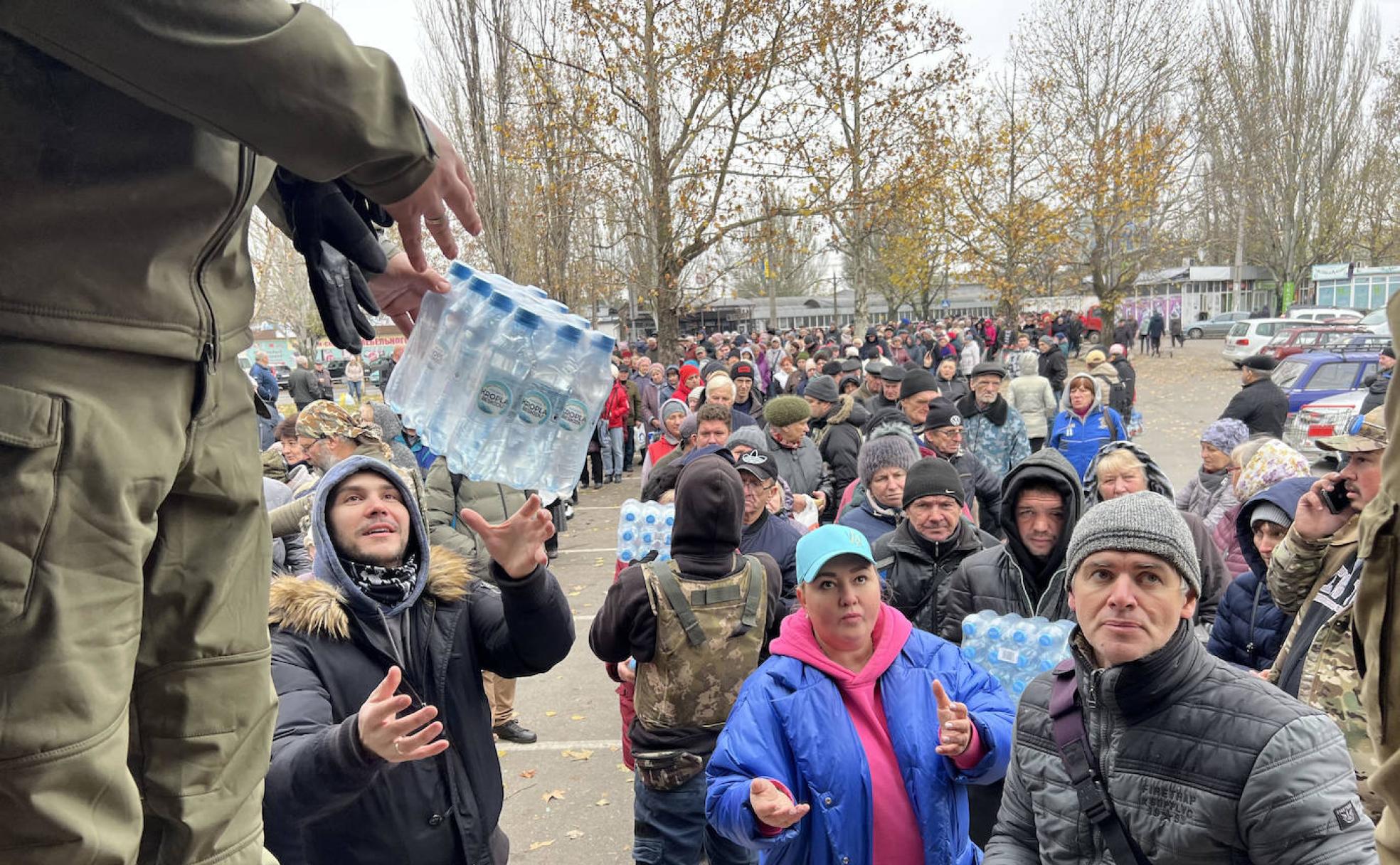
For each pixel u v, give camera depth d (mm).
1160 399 25109
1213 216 54875
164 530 1017
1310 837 1800
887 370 9641
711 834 3332
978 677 2826
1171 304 58594
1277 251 44375
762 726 2680
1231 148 42312
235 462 1071
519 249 18016
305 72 910
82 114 901
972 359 27734
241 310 1068
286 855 2145
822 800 2613
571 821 4914
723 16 15680
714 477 3422
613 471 15281
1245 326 31859
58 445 850
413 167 1066
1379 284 45750
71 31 841
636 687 3467
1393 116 47344
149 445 930
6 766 826
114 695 891
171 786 1016
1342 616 2863
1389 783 1187
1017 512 3697
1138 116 31562
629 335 53875
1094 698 2092
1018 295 32844
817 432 8656
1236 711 1917
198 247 976
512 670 2580
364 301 1475
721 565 3432
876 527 4961
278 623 2357
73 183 884
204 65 871
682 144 16750
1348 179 45625
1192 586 2021
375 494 2480
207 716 1038
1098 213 31281
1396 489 1179
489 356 1953
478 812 2453
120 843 893
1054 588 3602
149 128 933
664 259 17359
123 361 920
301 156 956
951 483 4074
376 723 1883
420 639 2463
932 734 2652
